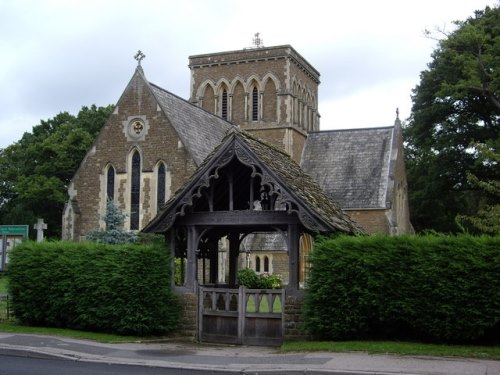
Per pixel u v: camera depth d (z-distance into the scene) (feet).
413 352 49.29
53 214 209.67
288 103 170.60
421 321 52.13
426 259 52.16
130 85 126.62
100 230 115.24
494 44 140.15
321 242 55.93
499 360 46.55
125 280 61.00
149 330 61.41
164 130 122.52
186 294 62.59
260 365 46.21
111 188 126.93
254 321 59.41
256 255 150.30
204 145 131.34
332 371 42.68
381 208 144.77
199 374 43.73
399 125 164.86
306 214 56.80
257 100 175.94
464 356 47.88
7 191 228.63
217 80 180.14
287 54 171.22
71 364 48.01
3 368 45.70
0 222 226.79
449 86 142.51
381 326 54.65
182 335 62.34
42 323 67.72
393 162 154.20
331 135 170.71
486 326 50.16
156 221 61.57
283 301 58.23
